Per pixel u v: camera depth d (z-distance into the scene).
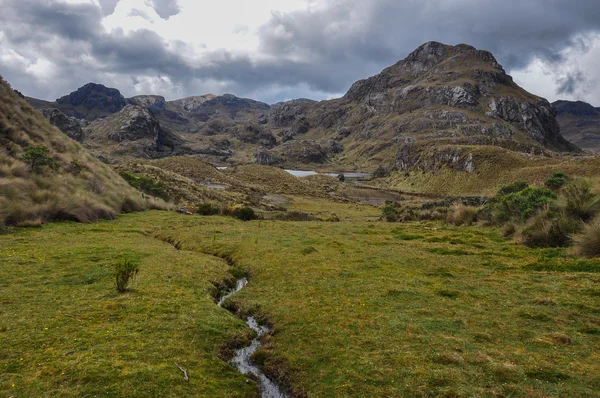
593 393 6.68
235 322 11.20
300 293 13.56
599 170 106.56
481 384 7.22
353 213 73.38
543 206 22.59
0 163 26.97
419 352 8.65
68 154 38.31
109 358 8.00
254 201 75.50
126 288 12.86
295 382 8.20
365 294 13.04
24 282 12.70
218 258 19.83
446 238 24.20
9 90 40.34
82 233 23.08
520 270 15.60
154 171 71.06
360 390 7.40
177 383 7.42
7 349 8.01
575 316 10.38
